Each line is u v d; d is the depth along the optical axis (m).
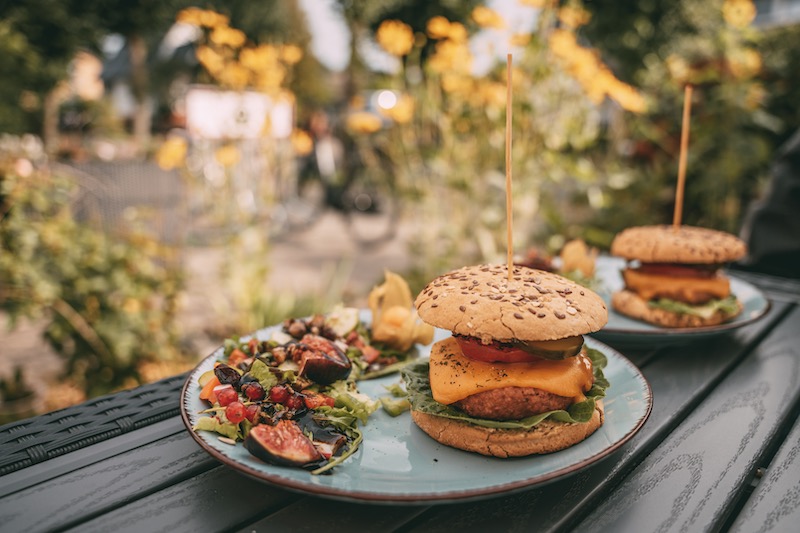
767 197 0.78
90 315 0.88
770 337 0.50
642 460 0.33
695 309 0.50
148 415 0.36
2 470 0.30
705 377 0.42
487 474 0.29
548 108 0.99
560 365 0.34
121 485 0.29
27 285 0.84
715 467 0.31
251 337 0.43
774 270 0.76
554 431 0.31
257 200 1.17
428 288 0.36
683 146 0.53
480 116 0.99
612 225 1.23
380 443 0.32
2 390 0.88
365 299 1.33
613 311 0.56
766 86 1.37
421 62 2.05
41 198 0.86
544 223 1.27
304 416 0.33
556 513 0.28
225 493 0.29
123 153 2.06
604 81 0.89
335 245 2.01
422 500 0.26
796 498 0.29
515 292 0.34
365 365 0.42
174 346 1.00
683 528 0.27
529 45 0.91
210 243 1.14
